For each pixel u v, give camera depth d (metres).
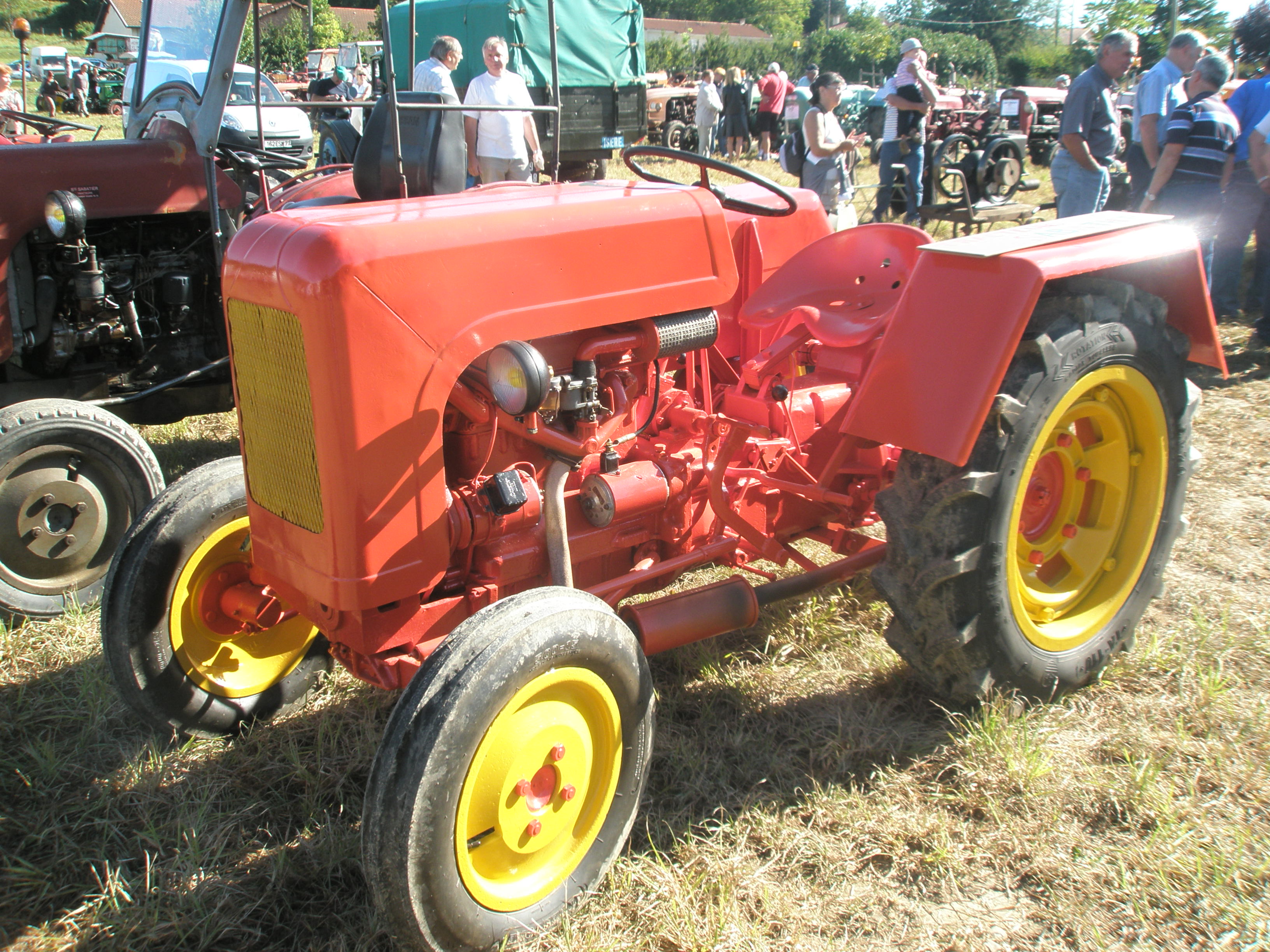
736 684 2.84
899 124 8.51
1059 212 6.31
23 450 3.18
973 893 2.07
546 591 1.98
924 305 2.40
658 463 2.59
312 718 2.77
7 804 2.39
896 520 2.45
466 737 1.78
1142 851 2.15
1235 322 6.38
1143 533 2.78
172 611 2.54
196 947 1.99
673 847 2.22
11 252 3.56
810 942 1.95
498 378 2.00
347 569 1.99
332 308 1.85
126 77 4.61
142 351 3.94
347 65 13.69
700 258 2.44
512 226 2.10
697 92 17.94
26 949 1.96
